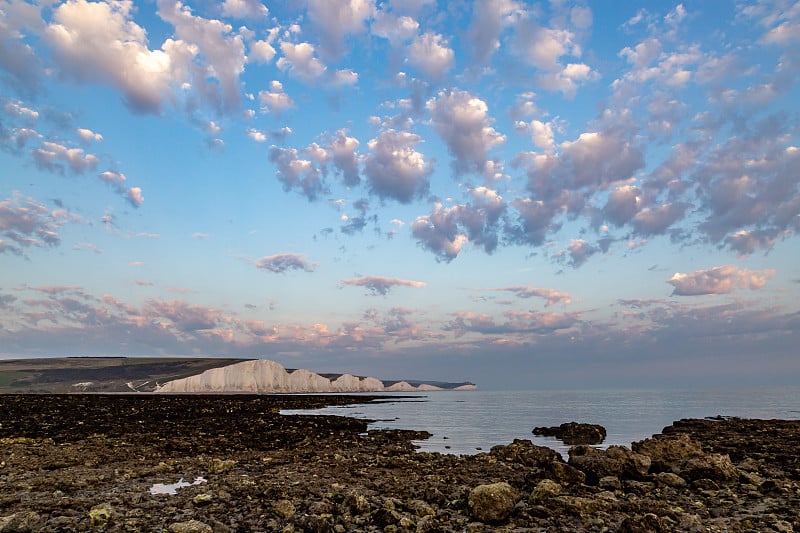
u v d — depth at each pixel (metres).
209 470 20.69
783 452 27.92
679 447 22.59
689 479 19.42
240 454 26.33
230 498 15.48
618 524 13.13
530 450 26.55
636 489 17.83
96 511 12.66
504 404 107.88
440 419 61.41
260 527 12.55
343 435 37.75
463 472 21.33
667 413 71.31
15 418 41.62
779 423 46.47
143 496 15.48
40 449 25.81
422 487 18.00
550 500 15.02
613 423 53.72
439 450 31.33
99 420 42.97
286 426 42.97
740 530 12.68
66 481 17.58
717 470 19.25
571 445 34.56
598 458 19.97
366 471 21.34
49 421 40.47
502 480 19.53
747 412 72.75
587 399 137.75
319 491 16.69
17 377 178.00
